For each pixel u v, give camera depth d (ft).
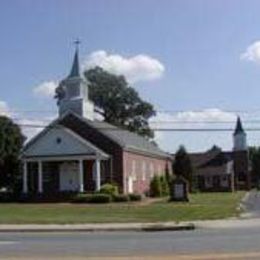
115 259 55.98
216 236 82.58
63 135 197.06
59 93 283.79
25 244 73.20
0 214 130.62
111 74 325.62
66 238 82.99
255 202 188.55
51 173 204.95
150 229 99.60
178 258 56.13
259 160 471.62
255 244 69.92
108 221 112.27
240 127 419.54
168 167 278.05
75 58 223.30
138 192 219.82
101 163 203.72
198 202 181.47
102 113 325.83
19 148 201.26
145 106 326.65
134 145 220.64
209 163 379.55
